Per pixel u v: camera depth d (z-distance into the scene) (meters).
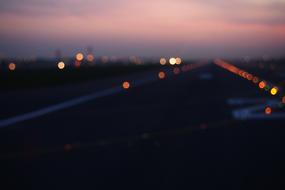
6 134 14.98
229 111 20.70
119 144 12.72
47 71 74.31
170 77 57.50
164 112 20.72
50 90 37.72
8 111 21.97
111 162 10.38
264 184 8.30
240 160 10.35
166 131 15.02
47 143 13.14
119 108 22.78
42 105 24.89
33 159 10.97
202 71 76.31
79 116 19.61
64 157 11.12
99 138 13.83
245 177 8.80
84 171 9.59
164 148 11.97
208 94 30.81
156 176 8.96
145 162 10.28
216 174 9.06
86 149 12.09
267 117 18.41
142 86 40.97
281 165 9.82
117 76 66.00
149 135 14.21
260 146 12.04
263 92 32.00
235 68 94.88
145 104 24.62
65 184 8.56
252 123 16.66
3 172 9.69
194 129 15.34
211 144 12.45
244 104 23.75
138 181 8.60
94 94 32.59
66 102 26.62
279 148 11.74
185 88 37.16
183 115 19.55
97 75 65.81
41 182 8.78
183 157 10.74
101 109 22.39
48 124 17.20
